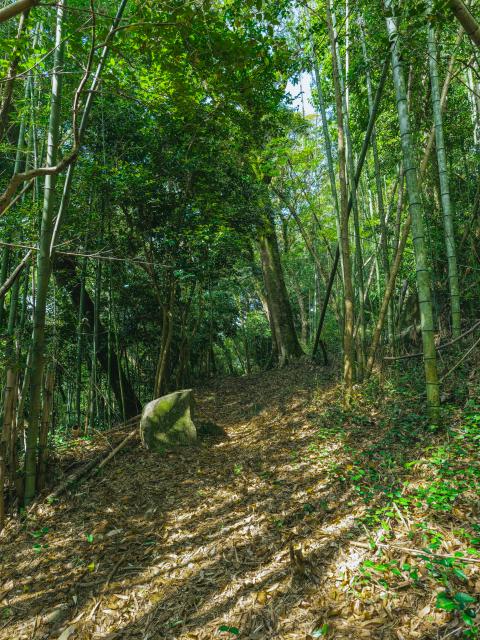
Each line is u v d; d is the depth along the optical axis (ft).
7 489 13.51
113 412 27.86
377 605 7.29
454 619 6.66
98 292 21.54
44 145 17.62
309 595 8.01
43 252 12.99
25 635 8.61
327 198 39.86
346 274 19.48
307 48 22.56
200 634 7.79
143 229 21.90
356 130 26.81
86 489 14.29
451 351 18.94
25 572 10.61
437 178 23.43
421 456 11.96
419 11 10.91
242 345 64.34
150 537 11.42
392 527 9.20
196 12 9.45
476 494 9.46
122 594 9.34
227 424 22.94
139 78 17.66
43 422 14.20
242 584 8.88
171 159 20.58
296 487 12.50
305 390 25.93
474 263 20.39
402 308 28.78
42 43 15.43
